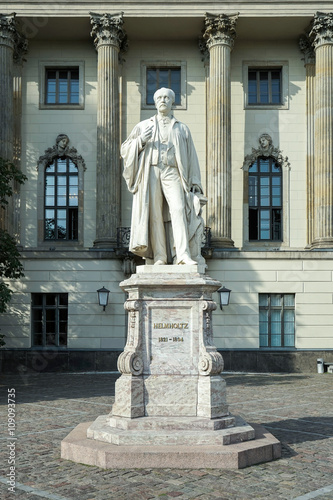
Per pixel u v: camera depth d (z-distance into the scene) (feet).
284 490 23.36
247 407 49.24
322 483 24.48
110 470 25.52
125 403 27.81
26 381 75.25
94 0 95.45
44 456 29.27
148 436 26.58
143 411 27.84
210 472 25.30
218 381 27.96
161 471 25.27
